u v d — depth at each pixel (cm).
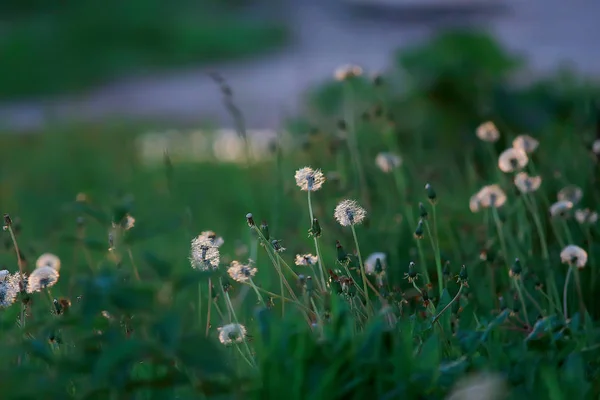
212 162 959
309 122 880
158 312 291
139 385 298
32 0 2848
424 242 531
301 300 414
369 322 364
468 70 833
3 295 367
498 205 470
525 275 458
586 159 622
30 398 303
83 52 2253
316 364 317
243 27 2583
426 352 326
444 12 2970
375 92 841
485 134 580
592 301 467
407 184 623
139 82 2038
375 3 3134
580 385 323
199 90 1864
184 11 2806
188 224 565
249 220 394
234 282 489
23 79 1994
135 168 987
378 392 314
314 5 3169
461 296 421
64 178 994
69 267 582
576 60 1952
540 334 364
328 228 546
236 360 351
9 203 893
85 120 1427
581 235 519
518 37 2400
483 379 308
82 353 310
